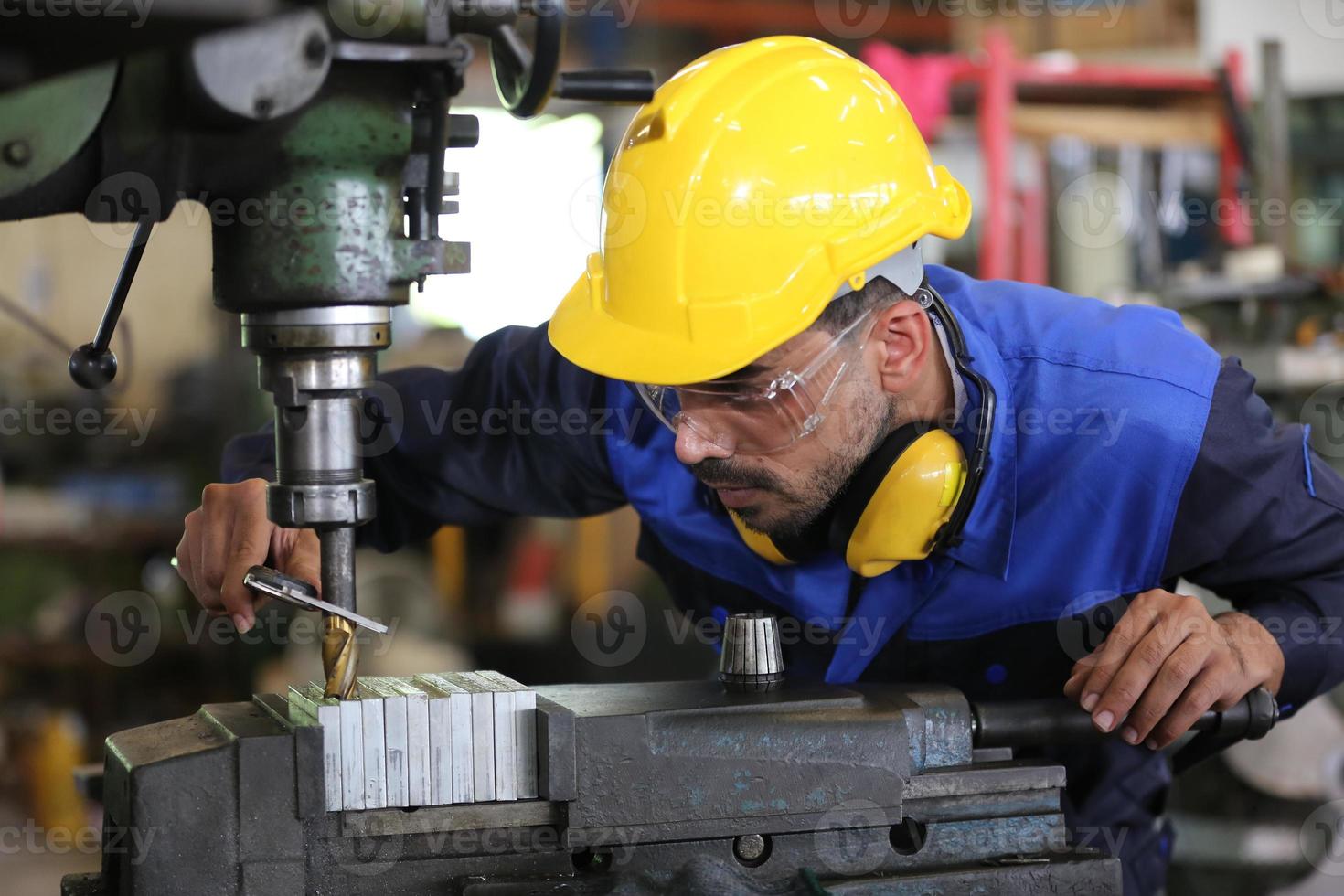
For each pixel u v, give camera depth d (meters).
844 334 2.53
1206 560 2.90
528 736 2.10
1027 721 2.43
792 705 2.21
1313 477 2.93
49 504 7.73
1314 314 5.46
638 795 2.11
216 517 2.66
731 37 9.97
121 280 2.16
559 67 1.84
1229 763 4.77
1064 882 2.23
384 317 2.01
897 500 2.57
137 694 7.65
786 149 2.48
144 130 1.76
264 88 1.72
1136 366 2.93
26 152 1.72
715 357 2.44
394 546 3.47
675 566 3.35
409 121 1.91
